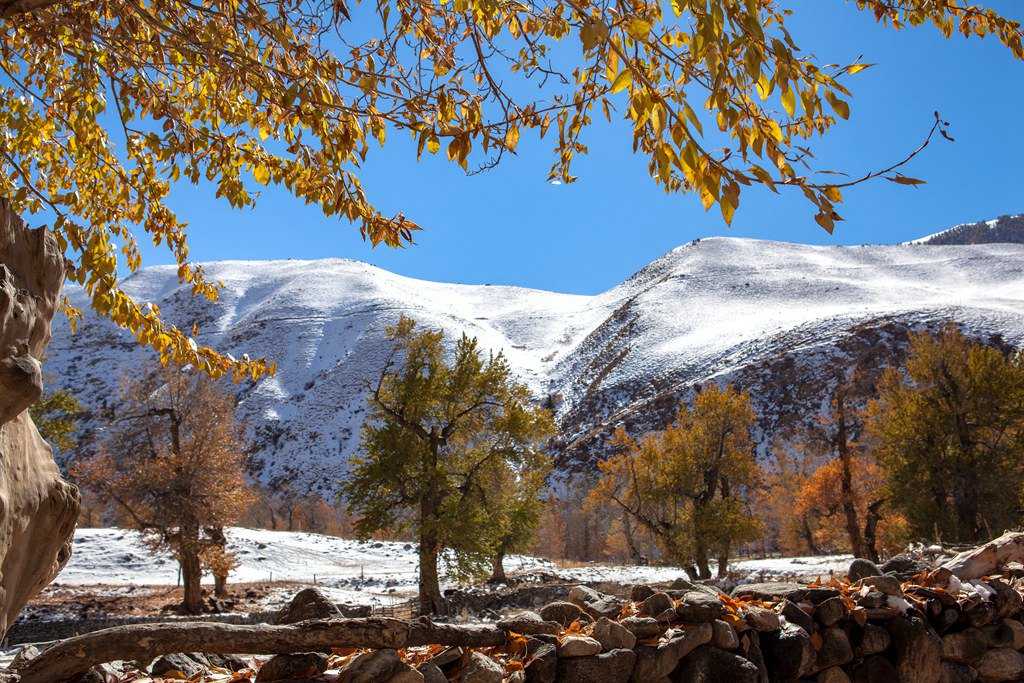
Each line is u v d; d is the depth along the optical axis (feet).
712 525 97.60
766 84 7.51
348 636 8.31
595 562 202.39
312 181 12.17
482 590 103.40
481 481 84.02
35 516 7.04
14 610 6.92
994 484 97.14
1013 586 15.71
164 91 13.85
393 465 79.36
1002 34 12.64
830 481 126.00
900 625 13.47
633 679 10.25
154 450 87.86
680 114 7.48
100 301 14.61
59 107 14.76
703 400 102.78
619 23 8.24
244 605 97.60
